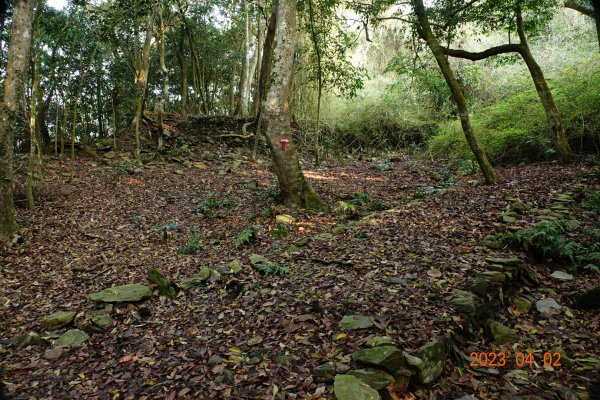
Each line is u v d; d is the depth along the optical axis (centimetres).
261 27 2077
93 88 1895
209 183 1131
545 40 1395
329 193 963
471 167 1075
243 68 1961
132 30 1748
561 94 1044
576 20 1379
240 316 396
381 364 281
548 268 456
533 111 1101
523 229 508
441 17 959
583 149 1040
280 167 812
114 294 457
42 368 342
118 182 1076
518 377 298
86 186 1013
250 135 1658
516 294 405
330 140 1755
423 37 970
